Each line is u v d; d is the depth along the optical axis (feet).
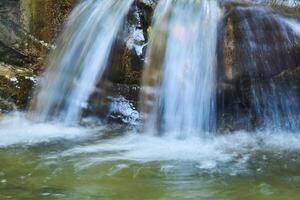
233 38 21.26
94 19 24.04
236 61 21.11
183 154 18.33
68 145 19.53
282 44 21.47
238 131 20.80
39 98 23.66
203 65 21.15
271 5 23.52
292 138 20.30
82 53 23.66
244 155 18.26
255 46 21.34
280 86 21.35
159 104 21.25
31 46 26.37
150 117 21.34
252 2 23.57
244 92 21.20
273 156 18.20
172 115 20.99
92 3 24.72
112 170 16.65
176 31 21.77
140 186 15.31
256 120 21.08
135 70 22.34
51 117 23.09
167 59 21.52
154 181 15.72
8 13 27.09
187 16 22.04
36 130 21.59
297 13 22.88
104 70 22.74
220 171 16.69
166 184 15.49
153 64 21.67
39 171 16.65
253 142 19.77
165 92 21.24
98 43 23.31
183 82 21.09
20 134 20.98
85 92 22.84
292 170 16.80
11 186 15.34
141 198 14.38
